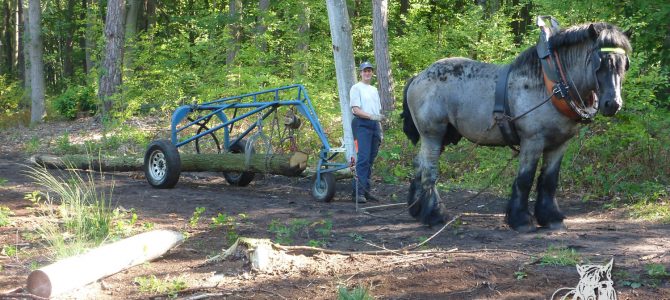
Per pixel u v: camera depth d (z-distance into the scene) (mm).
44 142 16344
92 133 17047
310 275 5137
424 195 7172
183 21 26047
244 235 6555
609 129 9812
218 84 15312
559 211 6867
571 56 6246
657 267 5074
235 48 17250
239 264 5395
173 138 9977
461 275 5043
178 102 16281
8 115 24547
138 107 16562
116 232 6465
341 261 5508
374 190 9992
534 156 6586
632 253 5719
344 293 4426
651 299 4512
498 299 4555
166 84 16453
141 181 10586
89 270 4789
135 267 5422
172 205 8266
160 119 16609
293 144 9469
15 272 5234
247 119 14180
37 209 7570
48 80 46688
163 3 33062
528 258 5500
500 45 15555
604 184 9102
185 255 5773
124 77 18188
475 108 6867
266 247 5359
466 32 16031
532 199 9023
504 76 6676
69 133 17578
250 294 4711
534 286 4781
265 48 18344
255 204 8484
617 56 5902
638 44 10508
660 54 10688
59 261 4895
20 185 9695
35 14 23016
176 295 4711
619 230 6879
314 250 5801
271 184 10648
